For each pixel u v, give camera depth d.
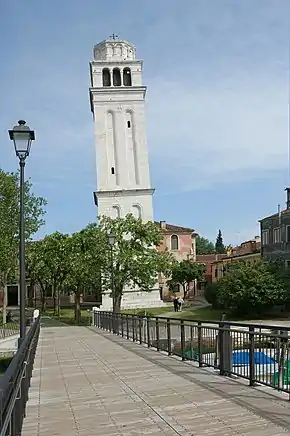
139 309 58.34
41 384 12.12
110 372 13.73
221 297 47.34
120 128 65.31
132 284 53.00
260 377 10.08
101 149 64.75
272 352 9.63
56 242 54.84
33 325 16.19
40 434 7.66
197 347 13.92
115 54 67.75
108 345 22.25
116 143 65.06
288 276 45.72
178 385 11.12
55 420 8.52
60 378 13.06
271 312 46.31
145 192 64.25
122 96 65.56
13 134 16.20
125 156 64.94
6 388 4.58
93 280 46.53
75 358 17.59
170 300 76.44
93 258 45.69
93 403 9.79
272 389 9.86
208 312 52.19
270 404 8.79
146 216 63.94
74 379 12.80
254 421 7.81
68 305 85.25
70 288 54.03
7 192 53.47
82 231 49.28
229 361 11.63
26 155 16.30
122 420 8.35
